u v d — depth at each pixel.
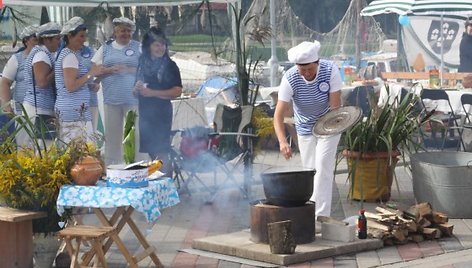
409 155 9.16
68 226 6.54
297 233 7.08
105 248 6.59
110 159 9.81
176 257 7.09
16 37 11.50
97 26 12.02
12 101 8.88
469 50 15.16
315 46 7.67
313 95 7.76
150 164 6.64
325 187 7.76
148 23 12.56
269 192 7.11
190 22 13.05
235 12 10.25
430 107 13.09
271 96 13.62
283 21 18.41
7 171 6.36
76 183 6.38
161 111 9.59
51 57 8.88
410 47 18.67
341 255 7.04
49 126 8.65
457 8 13.30
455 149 13.31
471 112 13.09
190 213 8.88
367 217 7.57
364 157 9.19
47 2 10.95
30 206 6.44
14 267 6.38
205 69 14.40
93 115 9.76
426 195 8.59
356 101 13.52
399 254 7.11
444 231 7.68
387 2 13.91
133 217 8.61
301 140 7.92
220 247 7.13
